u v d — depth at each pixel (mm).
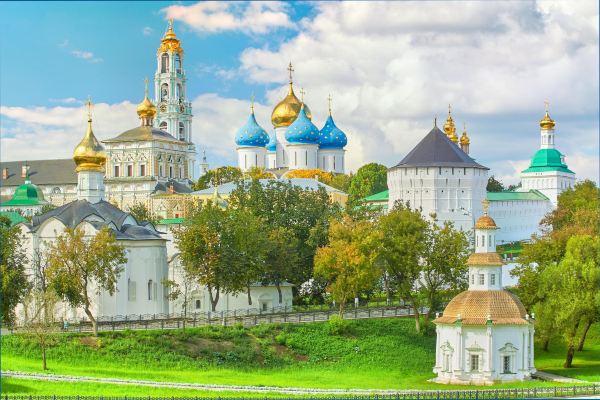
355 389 134750
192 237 179000
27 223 184875
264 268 186250
